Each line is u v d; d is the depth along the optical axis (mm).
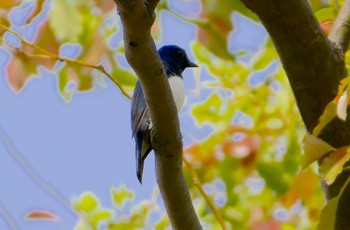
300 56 8555
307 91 8617
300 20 8469
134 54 6574
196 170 12078
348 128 8344
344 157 6379
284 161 12039
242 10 11227
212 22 11172
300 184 11156
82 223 11922
